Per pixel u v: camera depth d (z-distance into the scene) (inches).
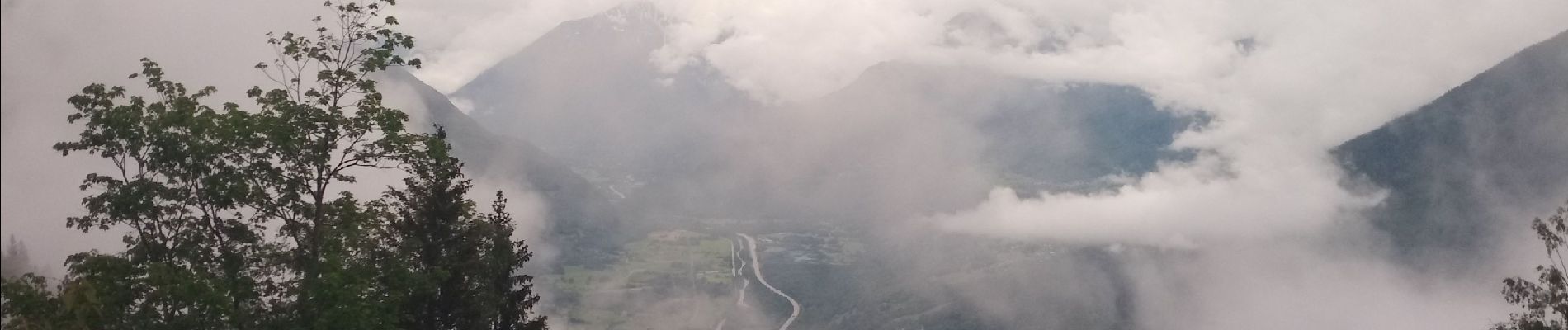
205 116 1649.9
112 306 1544.0
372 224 1877.5
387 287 1829.5
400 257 1929.1
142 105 1652.3
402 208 2167.8
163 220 1680.6
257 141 1683.1
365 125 1766.7
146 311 1588.3
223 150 1664.6
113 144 1640.0
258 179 1724.9
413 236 2130.9
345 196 1814.7
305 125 1720.0
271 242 1798.7
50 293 1542.8
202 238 1694.1
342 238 1785.2
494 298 2183.8
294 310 1689.2
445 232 2171.5
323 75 1729.8
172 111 1627.7
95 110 1638.8
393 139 1775.3
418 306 2094.0
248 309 1658.5
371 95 1777.8
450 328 2139.5
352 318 1630.2
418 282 1893.5
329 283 1622.8
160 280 1519.4
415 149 1862.7
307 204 1769.2
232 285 1652.3
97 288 1528.1
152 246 1674.5
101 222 1646.2
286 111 1699.1
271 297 1739.7
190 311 1590.8
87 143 1636.3
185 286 1520.7
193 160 1651.1
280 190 1739.7
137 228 1659.7
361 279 1692.9
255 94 1740.9
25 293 1505.9
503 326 2303.2
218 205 1675.7
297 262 1747.0
